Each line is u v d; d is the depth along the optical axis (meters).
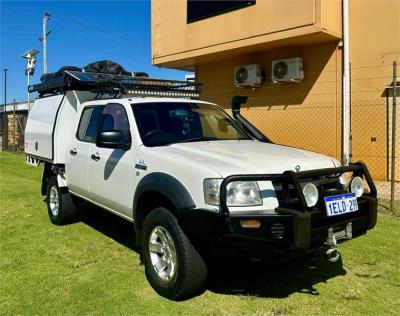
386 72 9.48
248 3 10.73
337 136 10.28
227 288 4.32
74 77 5.95
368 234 6.04
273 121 11.60
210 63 13.28
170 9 12.98
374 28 9.59
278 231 3.53
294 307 3.92
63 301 4.06
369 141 9.83
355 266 4.92
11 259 5.23
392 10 9.32
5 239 6.09
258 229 3.51
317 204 3.88
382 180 9.67
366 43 9.73
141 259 5.21
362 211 4.13
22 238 6.14
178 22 12.74
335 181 4.25
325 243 3.82
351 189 4.16
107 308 3.91
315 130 10.70
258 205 3.65
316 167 4.16
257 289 4.31
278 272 4.74
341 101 10.16
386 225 6.46
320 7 9.33
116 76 6.24
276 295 4.18
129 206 4.80
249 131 5.78
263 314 3.79
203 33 12.00
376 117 9.69
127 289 4.32
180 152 4.32
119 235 6.28
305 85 10.82
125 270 4.86
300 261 5.05
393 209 7.16
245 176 3.61
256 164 3.87
